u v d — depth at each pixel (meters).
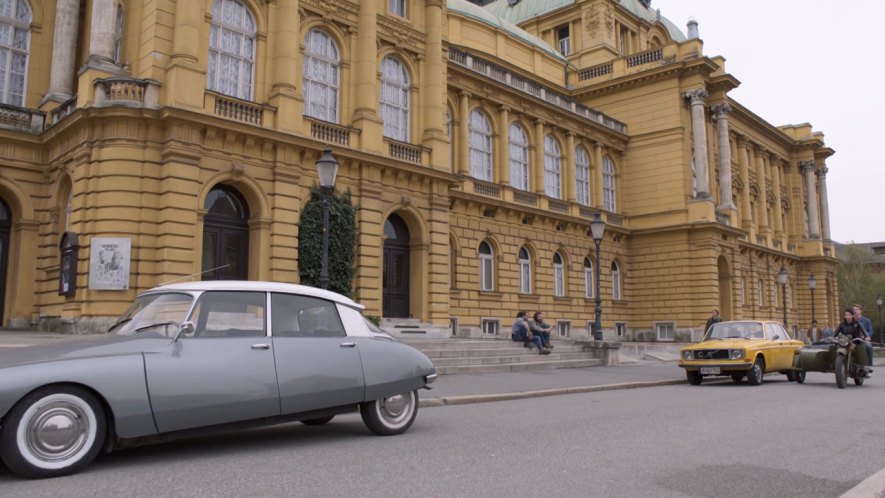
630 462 7.05
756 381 17.66
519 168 37.09
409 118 27.86
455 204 32.06
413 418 8.96
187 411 6.89
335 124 24.09
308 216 22.58
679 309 40.81
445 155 28.02
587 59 49.69
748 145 52.59
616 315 41.62
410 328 25.31
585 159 41.75
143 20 20.83
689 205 41.03
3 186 21.78
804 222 61.19
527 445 7.96
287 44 22.80
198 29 20.61
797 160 60.94
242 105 21.52
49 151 22.36
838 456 7.58
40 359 6.30
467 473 6.41
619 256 42.50
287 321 7.92
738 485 6.14
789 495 5.82
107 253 18.78
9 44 22.98
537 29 53.97
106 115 19.25
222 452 7.45
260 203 21.62
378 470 6.52
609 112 44.81
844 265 76.12
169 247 19.20
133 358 6.71
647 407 12.16
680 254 41.19
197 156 20.03
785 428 9.60
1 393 5.91
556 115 38.94
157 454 7.32
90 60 20.34
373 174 25.02
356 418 10.32
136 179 19.36
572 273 38.47
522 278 35.97
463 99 33.50
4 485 5.85
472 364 19.98
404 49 27.72
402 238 27.23
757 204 53.81
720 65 45.19
